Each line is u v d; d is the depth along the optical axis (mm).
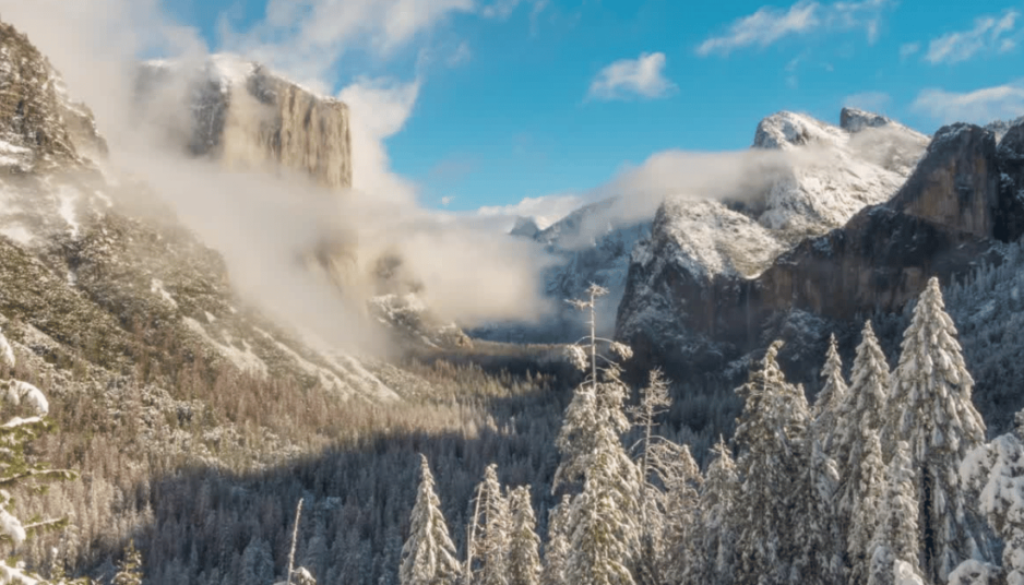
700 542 35344
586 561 27016
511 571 40000
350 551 112312
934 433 30172
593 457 27250
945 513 29688
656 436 34125
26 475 11570
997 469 19922
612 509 27047
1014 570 19250
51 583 11938
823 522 30938
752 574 31516
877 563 27625
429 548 38281
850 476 32844
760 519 31281
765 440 31594
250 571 112438
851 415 34469
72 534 111000
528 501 40656
